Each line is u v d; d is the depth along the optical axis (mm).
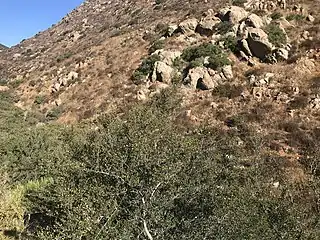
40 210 12695
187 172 9961
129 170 9289
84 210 8211
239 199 9750
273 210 10078
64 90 38531
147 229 8492
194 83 28031
